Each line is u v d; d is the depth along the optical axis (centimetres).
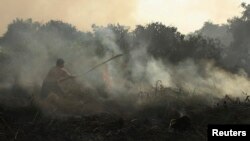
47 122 835
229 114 992
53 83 1062
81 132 797
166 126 883
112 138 777
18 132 757
